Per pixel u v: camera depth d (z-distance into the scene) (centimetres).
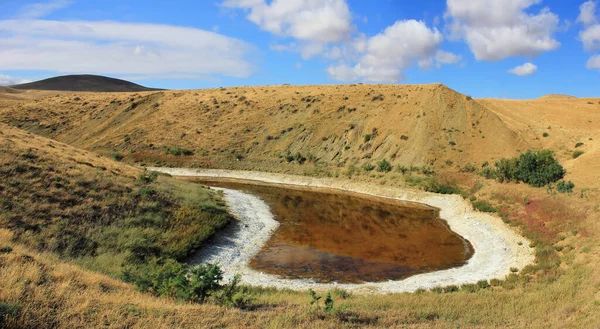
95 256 1698
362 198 4203
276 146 6175
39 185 2131
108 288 1043
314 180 5088
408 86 6962
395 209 3634
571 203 2608
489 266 2078
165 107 7894
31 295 798
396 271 2020
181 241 2055
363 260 2184
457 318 1136
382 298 1452
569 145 5338
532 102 8450
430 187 4141
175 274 1245
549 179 3356
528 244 2261
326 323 945
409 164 4909
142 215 2255
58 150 3066
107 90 17312
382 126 5803
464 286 1730
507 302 1343
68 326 721
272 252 2277
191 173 5688
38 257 1118
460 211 3275
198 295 1138
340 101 6781
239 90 8638
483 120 5547
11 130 3341
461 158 4881
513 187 3406
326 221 3078
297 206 3625
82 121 7731
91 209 2098
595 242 1920
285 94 7688
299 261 2138
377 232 2797
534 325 1052
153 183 2969
